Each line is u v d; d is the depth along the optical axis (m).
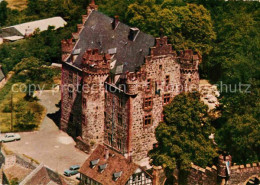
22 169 149.38
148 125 145.62
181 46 186.25
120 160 133.50
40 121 173.12
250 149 134.25
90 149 151.75
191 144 133.50
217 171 127.00
